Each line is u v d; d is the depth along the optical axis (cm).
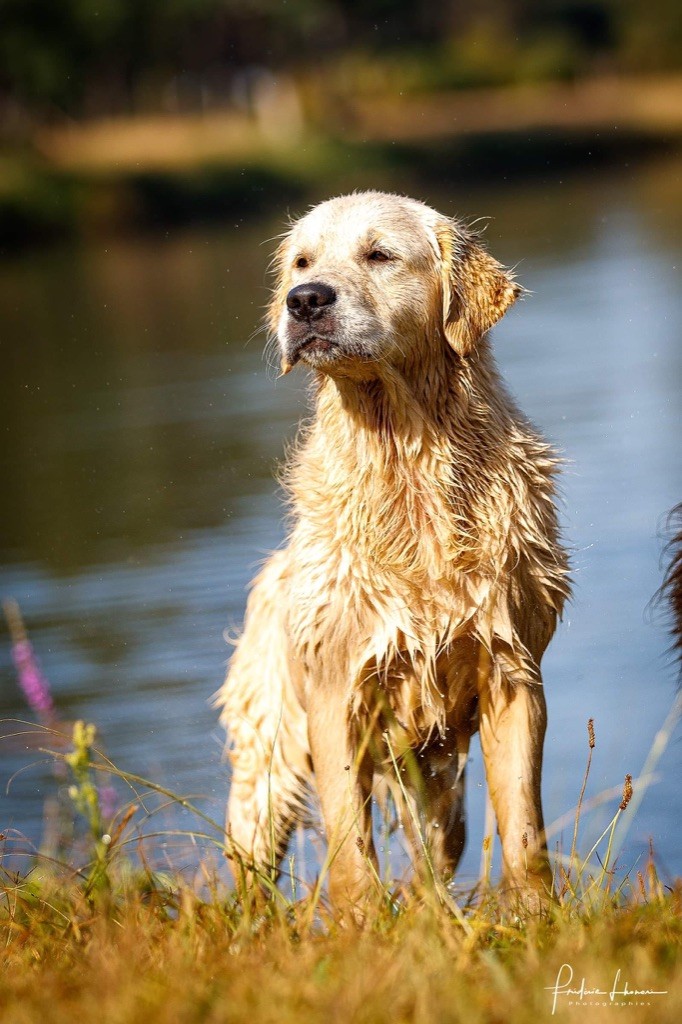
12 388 2681
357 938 584
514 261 3784
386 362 762
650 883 668
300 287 762
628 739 1100
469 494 766
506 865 746
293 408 2200
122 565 1552
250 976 530
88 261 5109
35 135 7881
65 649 1342
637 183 6372
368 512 768
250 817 888
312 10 10062
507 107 10125
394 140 8150
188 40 9550
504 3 12712
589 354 2438
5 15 7725
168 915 679
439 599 763
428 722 787
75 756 755
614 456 1773
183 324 3278
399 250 782
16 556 1619
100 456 2028
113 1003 510
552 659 1256
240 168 6900
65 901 719
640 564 1415
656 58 11894
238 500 1738
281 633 870
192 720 1178
